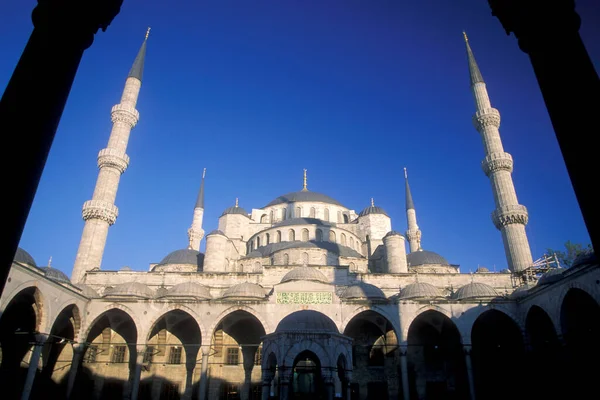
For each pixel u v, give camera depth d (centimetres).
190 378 4556
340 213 7531
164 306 4200
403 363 4038
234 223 7088
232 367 4638
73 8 729
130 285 4422
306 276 4469
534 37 724
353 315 4181
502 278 5306
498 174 5716
